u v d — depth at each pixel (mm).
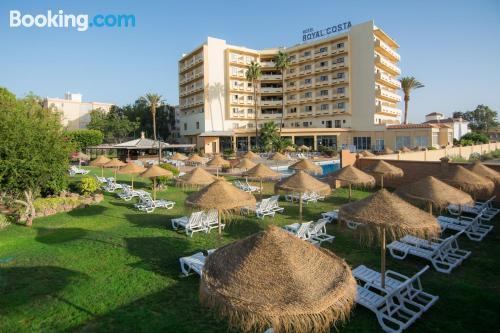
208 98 63594
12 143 11922
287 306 3408
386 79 58688
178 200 17125
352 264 8422
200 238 10586
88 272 8047
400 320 5910
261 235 4215
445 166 16641
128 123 68688
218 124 64812
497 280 7387
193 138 67062
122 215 13938
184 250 9500
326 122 62125
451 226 10453
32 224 12609
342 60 59219
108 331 5691
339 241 10148
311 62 63781
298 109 66312
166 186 21297
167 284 7375
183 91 72375
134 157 45781
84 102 80375
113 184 20016
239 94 67062
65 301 6699
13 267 8383
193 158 26891
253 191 19047
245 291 3645
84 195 16781
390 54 61938
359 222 6316
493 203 14750
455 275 7688
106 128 66562
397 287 6078
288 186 11305
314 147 56125
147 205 15031
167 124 79875
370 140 55469
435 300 6426
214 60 64375
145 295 6895
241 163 20219
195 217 10875
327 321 3529
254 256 3990
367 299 6070
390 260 8625
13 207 14438
